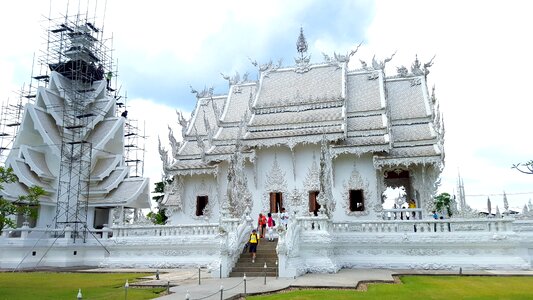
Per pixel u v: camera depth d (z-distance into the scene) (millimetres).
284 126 29938
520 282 16422
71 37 39250
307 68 34094
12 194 29094
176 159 33875
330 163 27969
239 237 20469
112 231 27781
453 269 21609
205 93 37812
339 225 23375
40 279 18844
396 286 15320
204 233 24547
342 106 30234
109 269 24062
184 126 35344
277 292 13789
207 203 32094
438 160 26266
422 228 22656
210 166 31578
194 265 23844
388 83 33125
